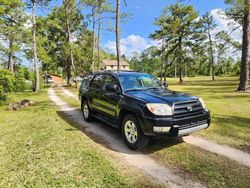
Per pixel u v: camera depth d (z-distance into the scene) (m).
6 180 3.83
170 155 4.81
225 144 5.41
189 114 4.77
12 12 20.41
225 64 52.62
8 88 15.07
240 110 9.44
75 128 7.02
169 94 5.31
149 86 6.23
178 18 32.03
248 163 4.37
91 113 7.55
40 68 34.44
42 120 8.24
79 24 34.12
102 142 5.66
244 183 3.66
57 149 5.14
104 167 4.23
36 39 24.80
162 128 4.44
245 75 17.03
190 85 28.53
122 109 5.36
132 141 5.14
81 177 3.88
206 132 6.33
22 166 4.33
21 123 7.96
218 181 3.73
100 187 3.58
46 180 3.79
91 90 7.37
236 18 17.86
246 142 5.51
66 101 14.30
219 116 8.25
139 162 4.48
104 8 28.28
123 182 3.72
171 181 3.76
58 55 35.84
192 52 33.88
